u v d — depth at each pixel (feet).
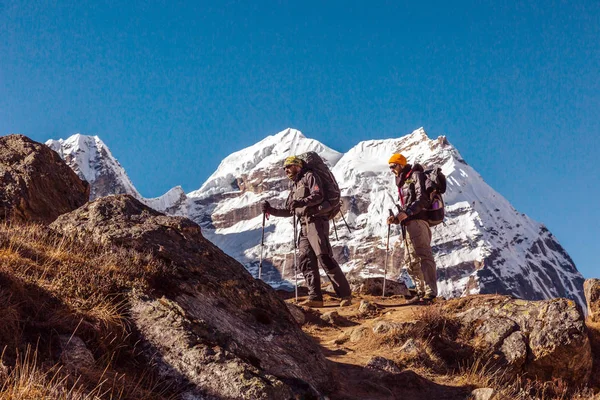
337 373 23.66
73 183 35.55
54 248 21.09
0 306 16.72
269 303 22.97
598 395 26.43
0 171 31.73
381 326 29.25
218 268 23.07
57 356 16.47
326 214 41.70
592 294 34.04
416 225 40.47
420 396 23.73
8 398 14.03
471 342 28.40
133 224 23.57
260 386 16.87
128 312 18.90
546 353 27.30
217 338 18.78
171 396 16.83
